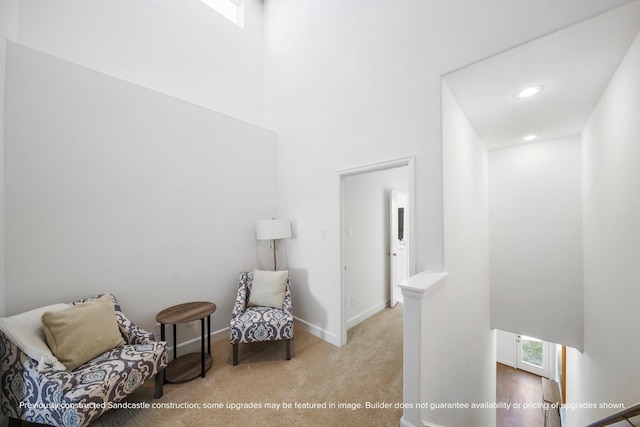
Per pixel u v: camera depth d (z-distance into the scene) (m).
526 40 1.61
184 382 2.16
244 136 3.31
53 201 1.99
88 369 1.59
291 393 2.03
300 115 3.32
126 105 2.37
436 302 1.85
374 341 2.93
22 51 1.88
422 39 2.14
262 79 3.97
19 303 1.83
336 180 2.87
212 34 3.43
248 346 2.82
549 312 3.31
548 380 4.86
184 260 2.73
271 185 3.60
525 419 4.20
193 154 2.83
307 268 3.21
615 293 1.92
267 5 3.94
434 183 2.07
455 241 2.30
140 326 2.42
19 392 1.50
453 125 2.27
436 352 1.85
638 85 1.50
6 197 1.79
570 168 3.20
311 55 3.18
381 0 2.44
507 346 5.61
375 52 2.49
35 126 1.92
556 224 3.28
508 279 3.60
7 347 1.58
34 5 2.22
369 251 3.79
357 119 2.65
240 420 1.75
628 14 1.35
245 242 3.29
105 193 2.24
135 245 2.40
